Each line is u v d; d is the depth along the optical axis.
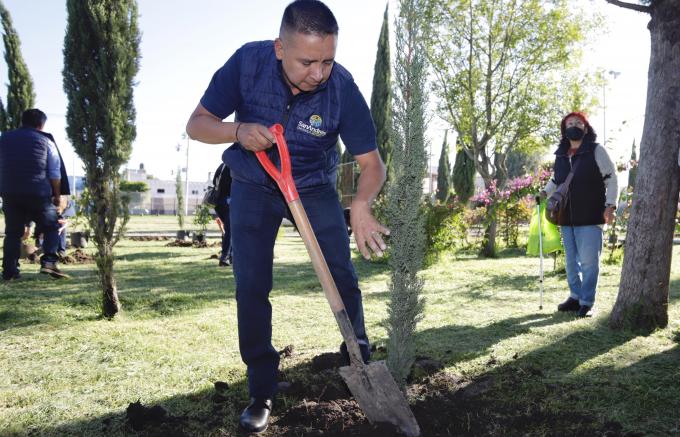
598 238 4.63
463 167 25.86
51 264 6.62
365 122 2.52
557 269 7.73
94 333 4.05
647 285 4.02
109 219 4.58
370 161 2.56
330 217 2.63
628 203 8.35
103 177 4.54
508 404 2.57
